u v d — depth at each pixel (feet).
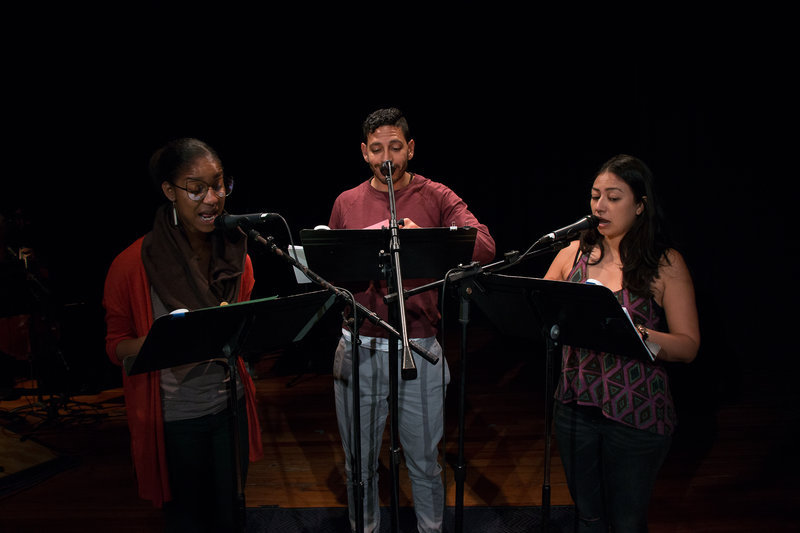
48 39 15.90
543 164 18.61
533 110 18.11
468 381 14.66
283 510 8.84
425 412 6.66
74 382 14.51
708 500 8.80
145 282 5.23
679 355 5.18
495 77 17.92
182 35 16.55
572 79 17.53
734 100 14.34
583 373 5.65
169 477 5.32
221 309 4.64
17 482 9.82
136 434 5.22
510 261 5.45
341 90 17.99
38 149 17.39
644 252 5.47
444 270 5.96
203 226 5.27
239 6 16.30
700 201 14.80
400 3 16.97
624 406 5.41
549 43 17.43
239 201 19.16
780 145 14.21
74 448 11.43
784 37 13.79
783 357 14.89
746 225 14.67
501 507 8.73
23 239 14.38
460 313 5.55
